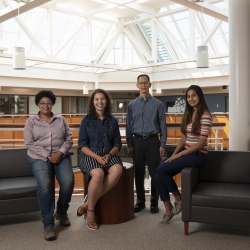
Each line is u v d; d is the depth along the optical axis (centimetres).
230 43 460
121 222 364
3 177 388
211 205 317
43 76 1494
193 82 1593
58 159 349
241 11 450
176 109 1883
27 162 396
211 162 377
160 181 360
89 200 343
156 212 398
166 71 1648
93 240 318
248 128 453
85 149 355
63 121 371
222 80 1507
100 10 1317
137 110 396
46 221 323
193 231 340
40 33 1334
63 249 298
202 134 347
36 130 354
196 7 709
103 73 1698
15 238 323
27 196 345
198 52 765
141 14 1463
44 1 685
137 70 1644
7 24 1249
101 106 361
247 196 311
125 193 365
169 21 1395
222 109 1723
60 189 350
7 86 1434
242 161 369
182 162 349
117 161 358
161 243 310
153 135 392
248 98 452
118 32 1494
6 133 1145
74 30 1385
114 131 369
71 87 1620
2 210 338
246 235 330
